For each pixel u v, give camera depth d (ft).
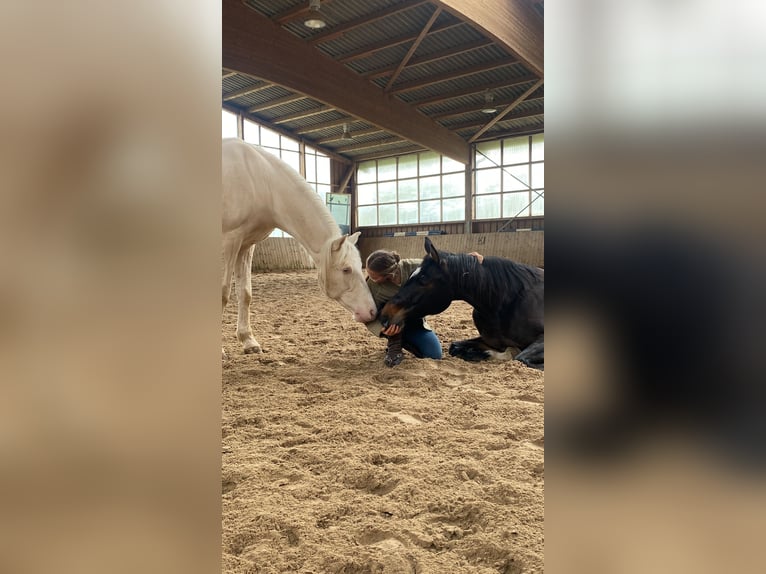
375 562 3.34
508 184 44.47
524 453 5.21
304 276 35.14
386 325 9.10
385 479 4.63
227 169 9.59
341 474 4.75
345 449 5.35
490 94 35.73
